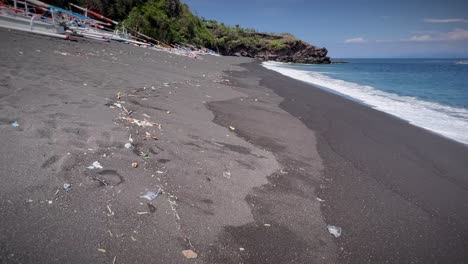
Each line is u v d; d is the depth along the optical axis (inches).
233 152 194.7
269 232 123.8
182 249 102.3
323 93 538.6
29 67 261.7
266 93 465.1
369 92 624.4
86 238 94.8
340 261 116.9
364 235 135.9
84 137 152.9
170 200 125.7
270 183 165.9
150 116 218.7
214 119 259.4
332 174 194.7
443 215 162.7
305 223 135.9
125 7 1173.1
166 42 1229.7
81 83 254.8
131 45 830.5
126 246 96.5
